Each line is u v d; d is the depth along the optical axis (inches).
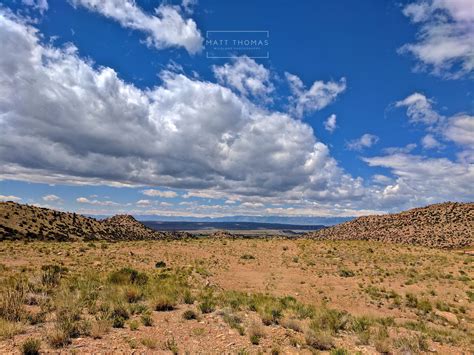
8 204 2866.6
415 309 829.2
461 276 1208.8
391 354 451.2
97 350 326.6
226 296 715.4
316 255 1702.8
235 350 376.5
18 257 1215.6
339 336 508.1
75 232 2989.7
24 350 295.1
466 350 510.0
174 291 668.7
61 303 454.9
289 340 438.3
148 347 353.1
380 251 1817.2
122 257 1425.9
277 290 1014.4
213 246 1950.1
